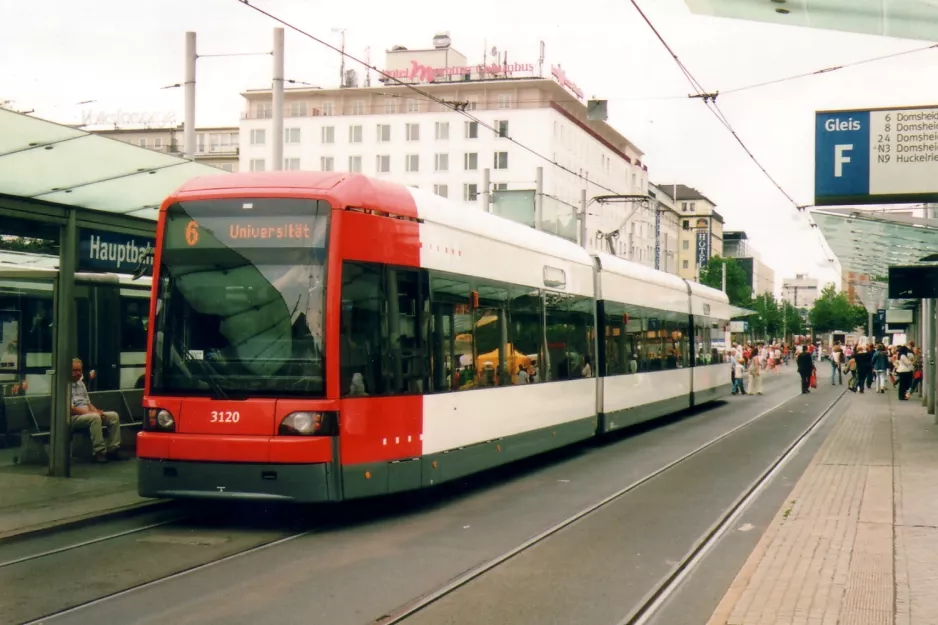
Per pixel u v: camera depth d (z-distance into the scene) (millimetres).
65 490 12617
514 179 89375
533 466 16875
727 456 18250
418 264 11969
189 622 7023
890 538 9938
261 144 97125
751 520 11695
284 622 7059
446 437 12469
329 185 10922
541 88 90188
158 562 9016
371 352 11031
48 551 9469
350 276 10789
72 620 7070
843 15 10195
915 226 19922
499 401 14203
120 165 12164
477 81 91062
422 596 7867
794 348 105312
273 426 10375
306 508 12203
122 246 15344
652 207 115812
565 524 11211
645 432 23562
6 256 19031
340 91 95500
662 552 9703
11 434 16562
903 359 36406
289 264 10672
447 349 12633
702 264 135875
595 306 19641
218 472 10430
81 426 15164
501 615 7344
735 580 8086
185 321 10828
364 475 10773
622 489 14008
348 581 8352
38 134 11094
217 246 10859
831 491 13367
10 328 18484
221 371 10609
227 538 10219
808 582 7988
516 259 15195
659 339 24750
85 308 18672
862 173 17391
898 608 7133
